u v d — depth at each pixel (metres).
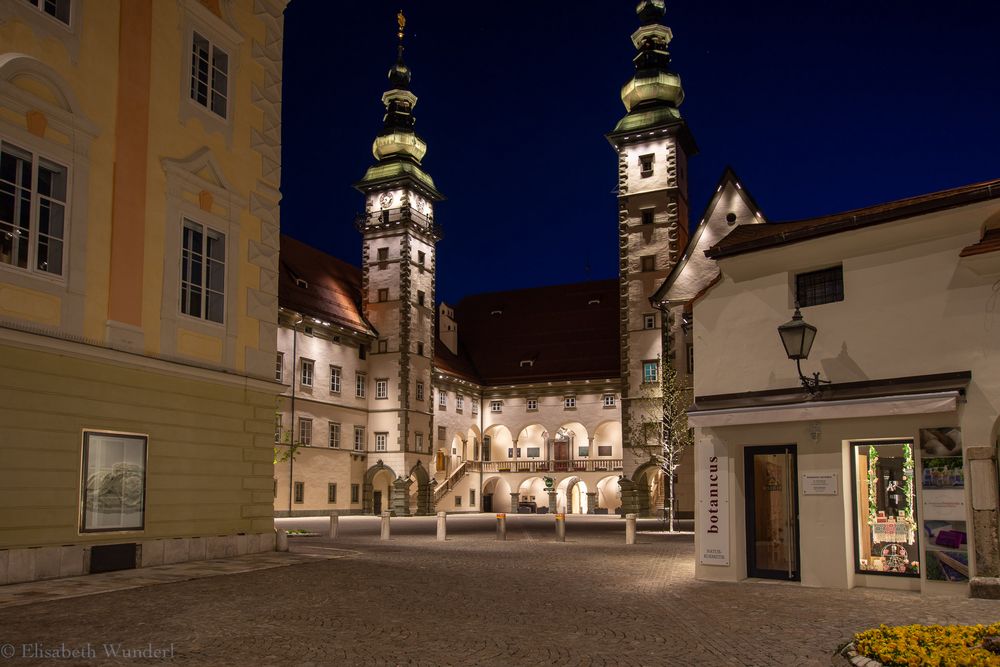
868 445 16.59
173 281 20.75
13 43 17.30
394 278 70.19
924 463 15.28
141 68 20.39
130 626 11.84
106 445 18.50
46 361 17.25
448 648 10.62
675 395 50.03
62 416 17.50
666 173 64.56
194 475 20.92
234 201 23.03
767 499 17.62
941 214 15.66
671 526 39.12
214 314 22.36
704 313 19.02
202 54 22.70
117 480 18.72
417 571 19.31
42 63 17.81
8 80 17.09
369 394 68.81
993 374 14.82
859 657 9.55
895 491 16.20
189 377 20.92
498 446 82.12
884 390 15.87
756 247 18.00
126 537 18.84
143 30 20.53
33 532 16.73
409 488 67.62
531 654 10.34
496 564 21.41
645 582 17.52
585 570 20.00
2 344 16.34
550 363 80.38
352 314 68.88
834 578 16.30
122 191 19.48
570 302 85.19
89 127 18.64
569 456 79.25
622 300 63.78
